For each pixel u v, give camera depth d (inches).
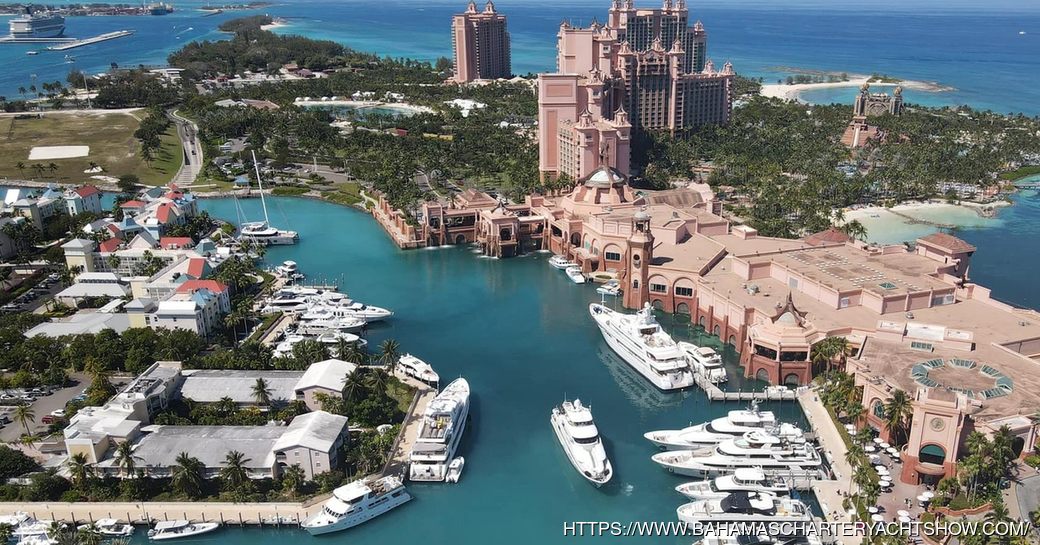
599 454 6914.4
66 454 6894.7
